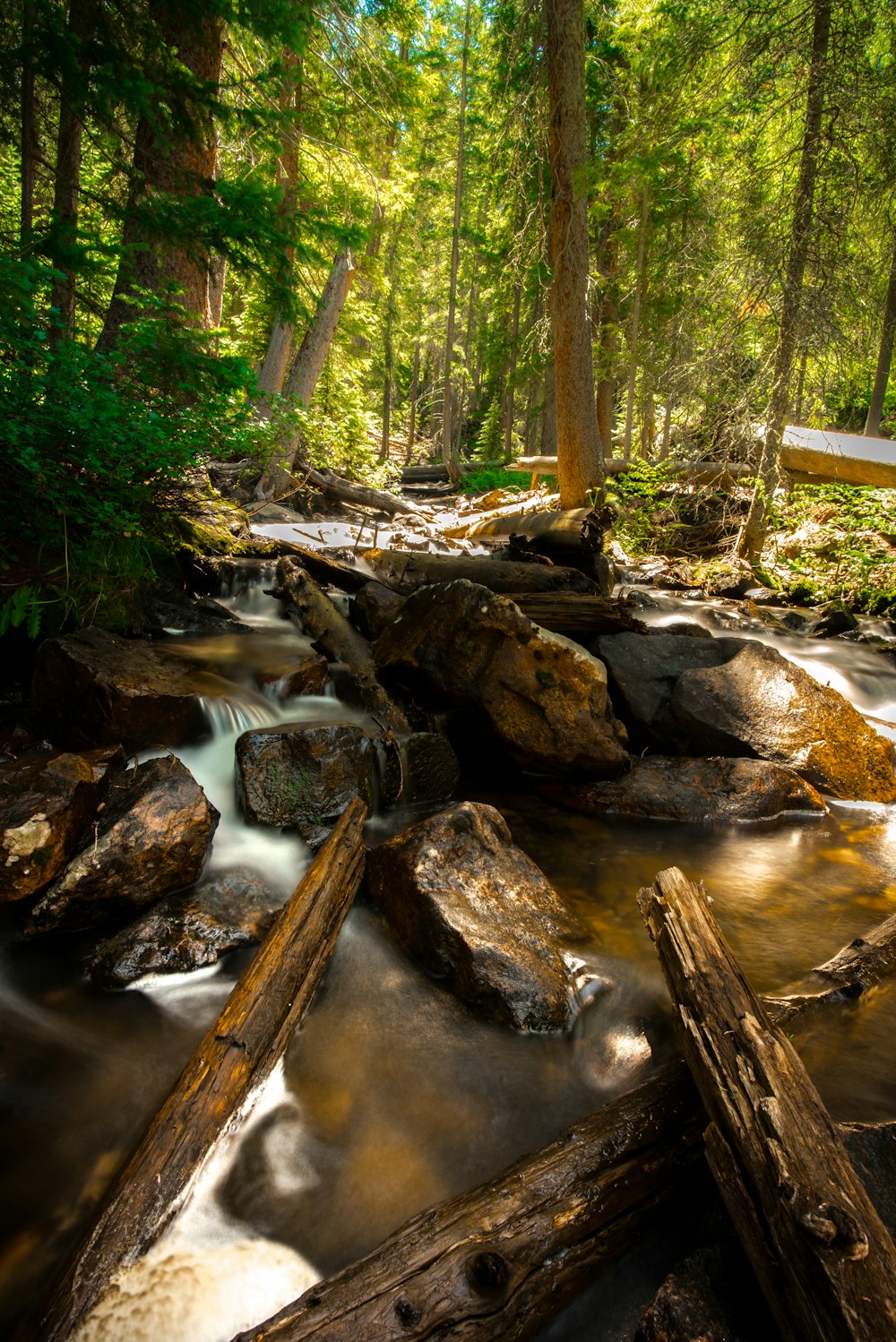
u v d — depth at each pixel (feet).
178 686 15.34
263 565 24.70
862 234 31.81
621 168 50.78
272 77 26.17
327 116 44.06
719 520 41.57
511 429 99.14
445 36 94.79
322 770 14.12
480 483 78.79
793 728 17.94
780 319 32.07
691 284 41.19
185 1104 7.34
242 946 10.56
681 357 37.17
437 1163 7.55
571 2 35.32
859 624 30.60
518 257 43.73
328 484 51.98
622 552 40.73
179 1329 5.90
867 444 43.21
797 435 43.29
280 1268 6.45
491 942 9.96
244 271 21.83
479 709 16.83
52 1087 8.29
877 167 29.99
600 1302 5.95
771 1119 5.83
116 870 10.77
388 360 103.04
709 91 33.01
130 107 19.76
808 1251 4.88
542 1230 6.02
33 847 10.41
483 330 105.09
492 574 24.57
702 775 16.74
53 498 15.94
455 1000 9.84
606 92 50.37
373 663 19.24
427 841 11.38
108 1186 6.97
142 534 19.83
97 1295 5.90
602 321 65.92
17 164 30.91
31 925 10.31
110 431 14.98
